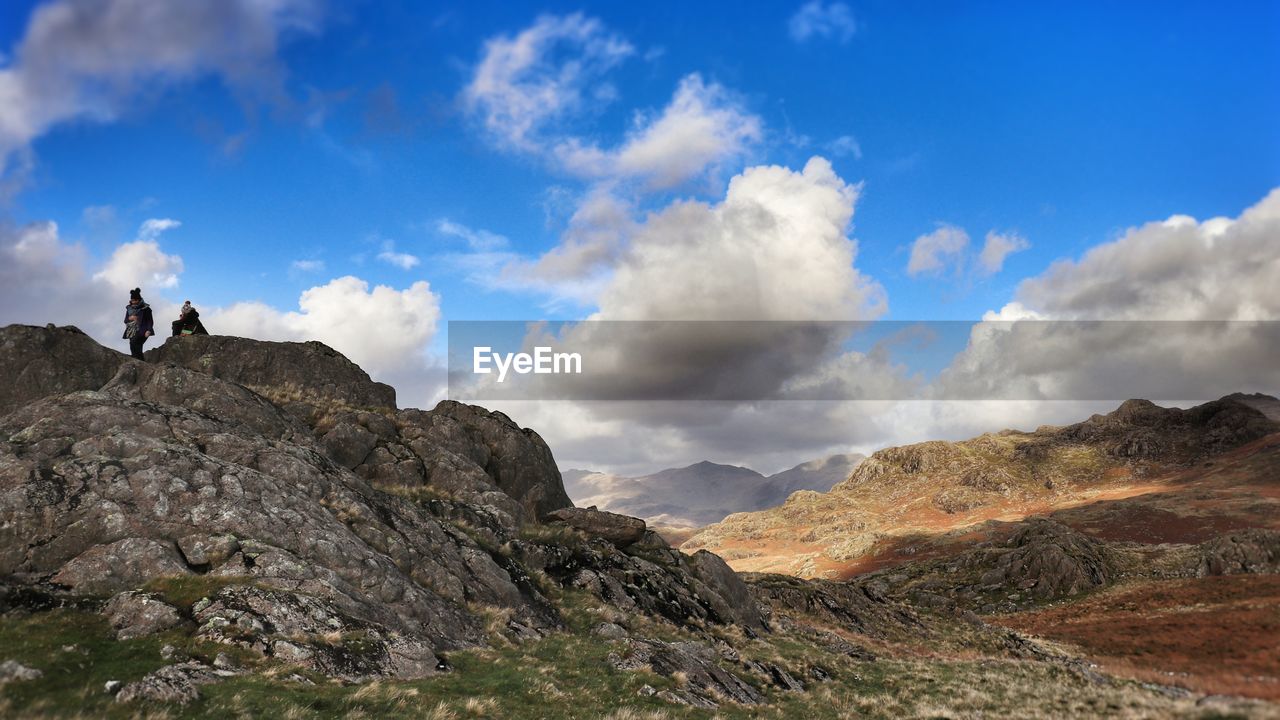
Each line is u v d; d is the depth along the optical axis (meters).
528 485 52.06
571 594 35.16
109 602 18.62
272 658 17.64
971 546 141.25
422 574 27.56
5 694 13.46
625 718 19.62
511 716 18.08
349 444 40.75
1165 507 151.75
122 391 33.72
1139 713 22.25
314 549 23.72
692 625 37.69
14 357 36.69
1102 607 70.94
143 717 13.64
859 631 53.22
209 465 24.98
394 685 18.00
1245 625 45.91
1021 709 25.92
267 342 51.00
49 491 21.41
